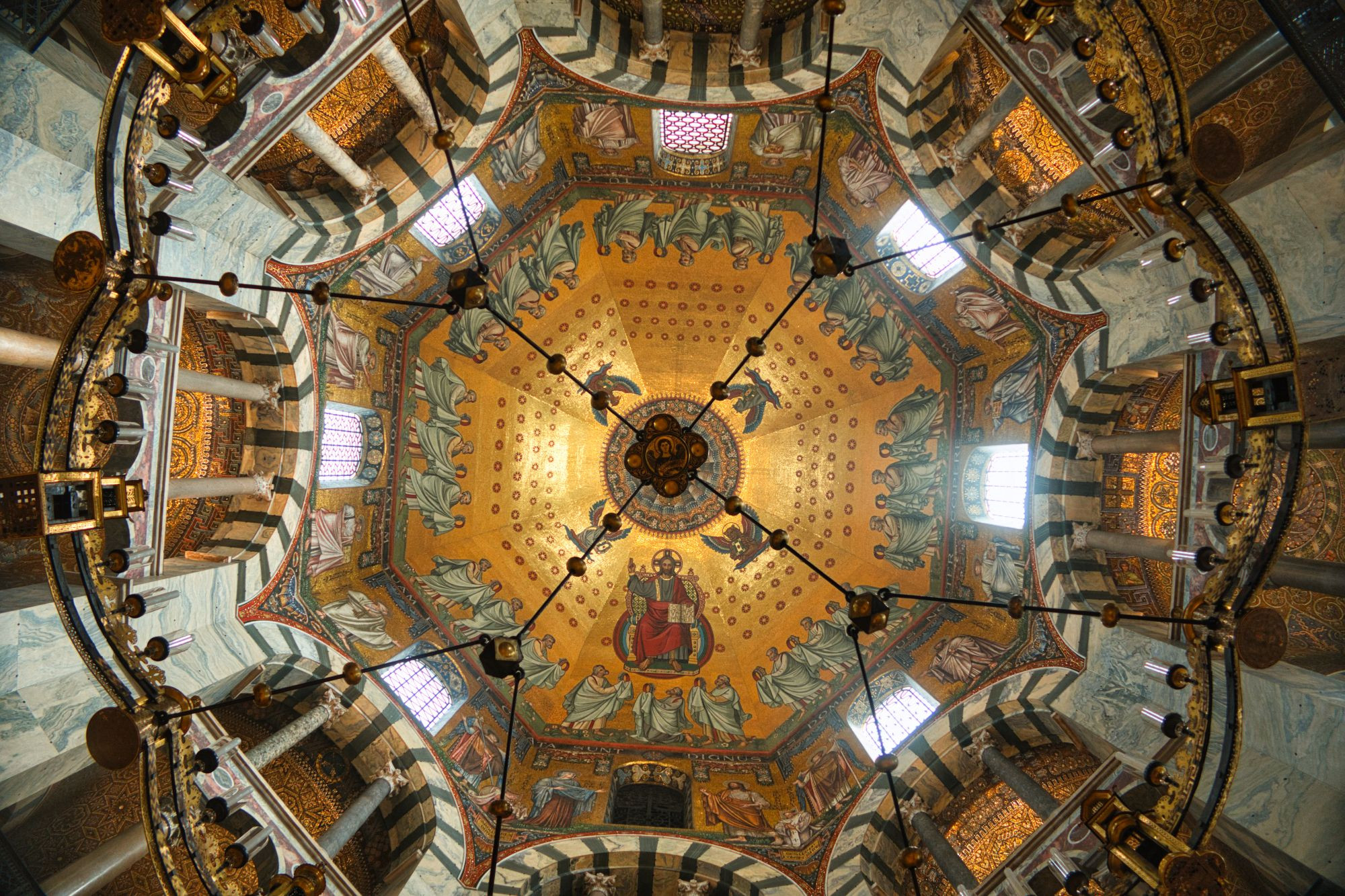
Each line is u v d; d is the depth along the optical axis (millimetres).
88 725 8484
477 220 16312
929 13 12391
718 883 15414
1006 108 12773
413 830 15930
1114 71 8492
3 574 11711
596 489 20609
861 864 15375
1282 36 9883
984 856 15125
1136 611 14320
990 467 17094
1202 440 12391
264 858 12922
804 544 19859
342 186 14352
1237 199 10742
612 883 15492
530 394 19844
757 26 13156
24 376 13695
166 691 8836
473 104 14148
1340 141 9891
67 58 10453
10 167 9664
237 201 12586
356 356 16578
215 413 15094
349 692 15414
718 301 19266
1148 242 12438
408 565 18406
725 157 16297
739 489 20578
